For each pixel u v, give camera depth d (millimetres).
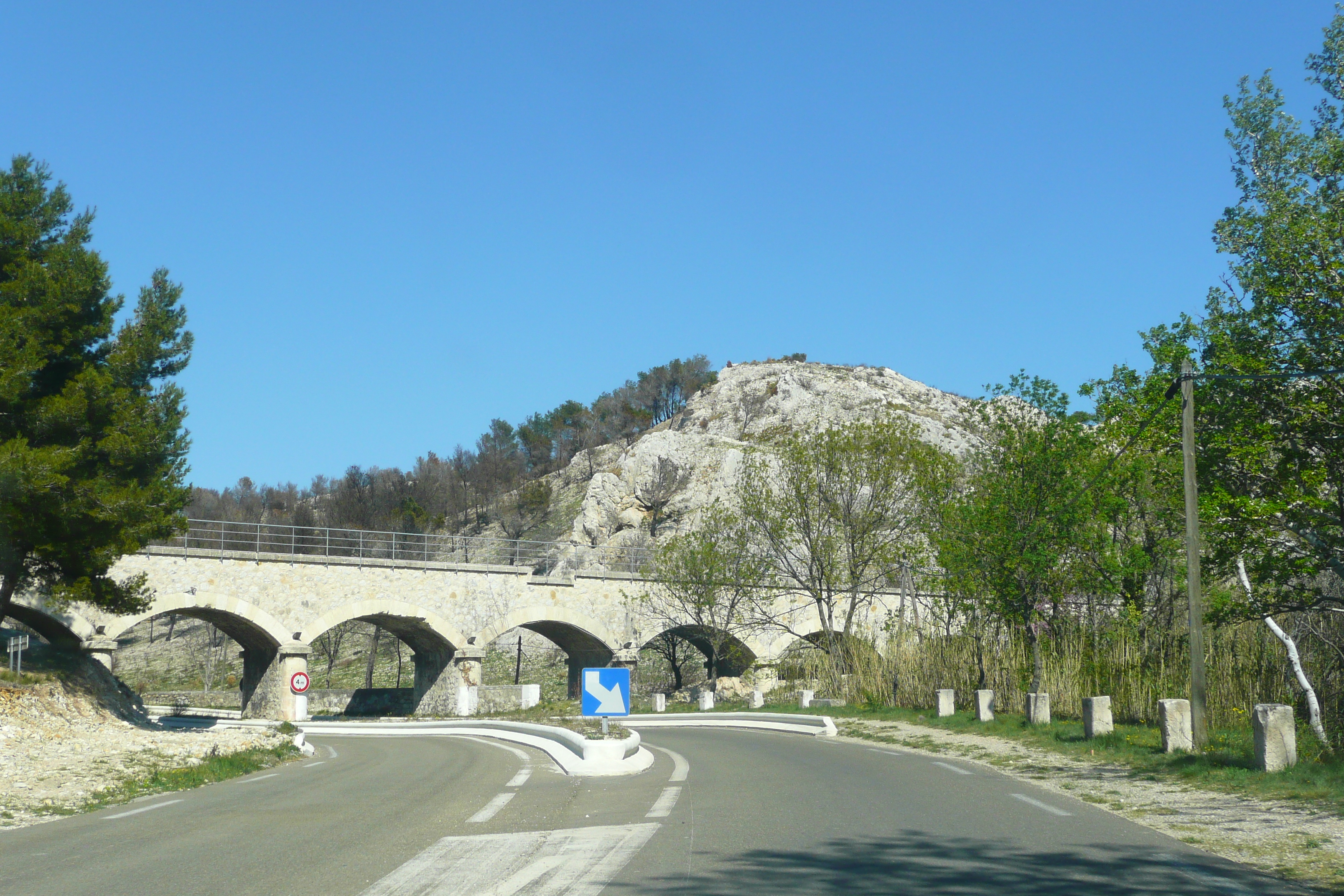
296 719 44219
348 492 117062
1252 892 6711
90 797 14078
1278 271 18172
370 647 86438
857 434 42500
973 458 27000
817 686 39375
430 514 109500
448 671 51188
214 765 18656
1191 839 8898
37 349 25984
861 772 15398
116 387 28125
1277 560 17531
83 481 25531
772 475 47219
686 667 69688
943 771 15547
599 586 54312
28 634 39844
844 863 7750
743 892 6734
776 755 19172
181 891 7145
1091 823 9797
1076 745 17969
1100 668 23406
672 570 47500
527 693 51750
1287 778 12094
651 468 107500
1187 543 16094
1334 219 17828
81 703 28562
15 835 10344
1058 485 23938
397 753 24453
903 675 30484
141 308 29781
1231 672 19219
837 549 42812
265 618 44188
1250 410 18484
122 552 27016
